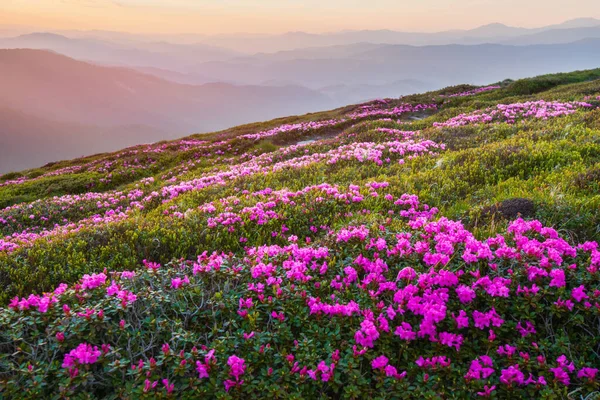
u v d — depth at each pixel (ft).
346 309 15.60
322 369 13.03
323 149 71.36
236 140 104.99
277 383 13.25
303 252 20.79
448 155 45.42
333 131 109.91
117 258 26.43
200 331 15.96
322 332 15.14
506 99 104.06
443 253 18.75
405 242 19.81
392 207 31.40
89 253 27.96
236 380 12.82
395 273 18.85
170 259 27.02
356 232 21.99
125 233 30.55
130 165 93.61
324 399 12.94
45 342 14.34
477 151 43.52
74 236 32.01
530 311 15.58
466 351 14.40
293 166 54.08
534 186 30.91
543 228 19.76
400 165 46.19
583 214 22.54
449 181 35.24
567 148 39.19
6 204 69.82
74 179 82.99
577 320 14.57
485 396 12.39
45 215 54.03
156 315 16.49
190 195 47.67
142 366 13.04
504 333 15.10
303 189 38.75
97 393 13.57
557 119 60.29
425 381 13.12
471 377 12.93
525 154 38.45
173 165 93.56
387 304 16.84
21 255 28.94
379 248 20.24
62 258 27.17
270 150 89.04
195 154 98.99
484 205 28.14
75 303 16.57
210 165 85.97
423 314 15.16
